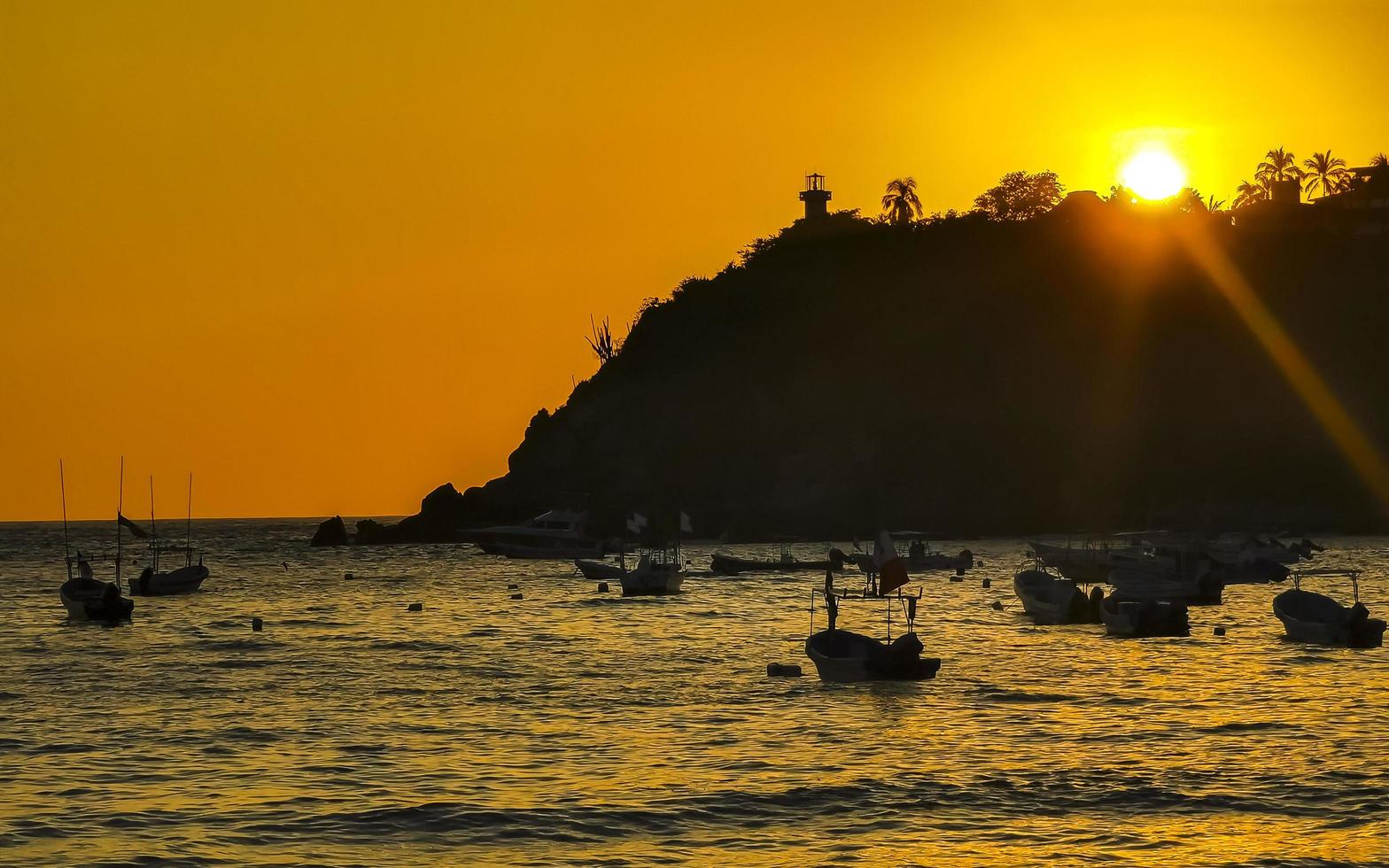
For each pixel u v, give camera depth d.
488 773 55.66
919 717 66.38
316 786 53.72
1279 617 97.81
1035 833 46.91
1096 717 65.88
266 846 45.94
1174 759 56.69
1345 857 44.16
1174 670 81.31
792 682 78.50
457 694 76.12
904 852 45.19
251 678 83.56
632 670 84.62
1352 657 86.38
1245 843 45.69
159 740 63.12
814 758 57.72
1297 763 55.84
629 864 44.31
